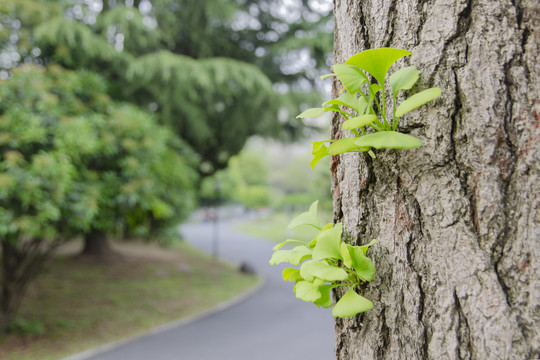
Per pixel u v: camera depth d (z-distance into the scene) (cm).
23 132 526
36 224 516
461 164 92
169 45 1116
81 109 657
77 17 1033
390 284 100
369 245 99
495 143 89
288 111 1050
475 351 88
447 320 91
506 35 90
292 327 719
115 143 657
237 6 1130
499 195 88
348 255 92
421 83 96
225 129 1169
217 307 862
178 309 824
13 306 642
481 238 89
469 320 89
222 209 4619
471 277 89
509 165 88
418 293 95
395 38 102
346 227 111
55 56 788
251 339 648
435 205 94
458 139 92
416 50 98
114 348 598
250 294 994
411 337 96
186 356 567
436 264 93
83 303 815
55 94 655
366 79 91
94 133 614
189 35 1141
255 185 4878
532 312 84
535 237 86
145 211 731
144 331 686
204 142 1243
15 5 635
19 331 638
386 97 102
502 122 89
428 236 95
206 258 1524
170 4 1102
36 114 573
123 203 645
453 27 94
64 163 525
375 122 94
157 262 1296
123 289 943
